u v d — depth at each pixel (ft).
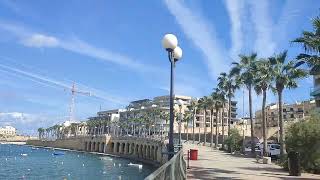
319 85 213.25
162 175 20.98
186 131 461.37
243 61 195.11
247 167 95.55
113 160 386.11
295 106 452.35
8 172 250.16
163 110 590.14
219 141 360.89
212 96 309.01
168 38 49.67
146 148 369.71
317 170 90.02
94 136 538.06
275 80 147.33
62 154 474.49
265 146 159.53
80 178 217.97
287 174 80.28
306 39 80.74
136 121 600.80
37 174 240.32
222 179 66.18
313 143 90.68
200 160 116.78
